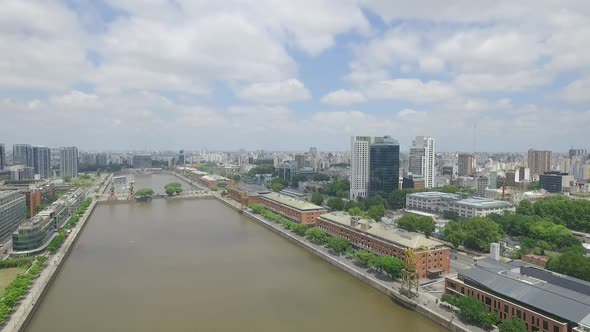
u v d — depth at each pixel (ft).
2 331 507.30
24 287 630.33
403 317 572.10
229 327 535.60
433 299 613.93
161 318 565.12
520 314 492.95
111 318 565.94
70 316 574.56
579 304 458.50
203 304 615.98
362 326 540.93
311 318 565.53
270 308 600.80
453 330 520.83
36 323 552.41
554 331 449.06
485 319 502.79
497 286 541.34
